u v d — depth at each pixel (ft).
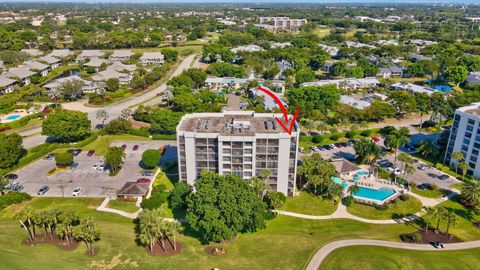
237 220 317.63
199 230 336.29
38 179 454.40
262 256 320.50
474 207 399.85
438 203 410.11
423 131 629.10
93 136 577.02
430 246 336.90
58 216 331.77
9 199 387.34
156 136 583.17
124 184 444.14
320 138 572.92
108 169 482.69
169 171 476.95
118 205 398.01
